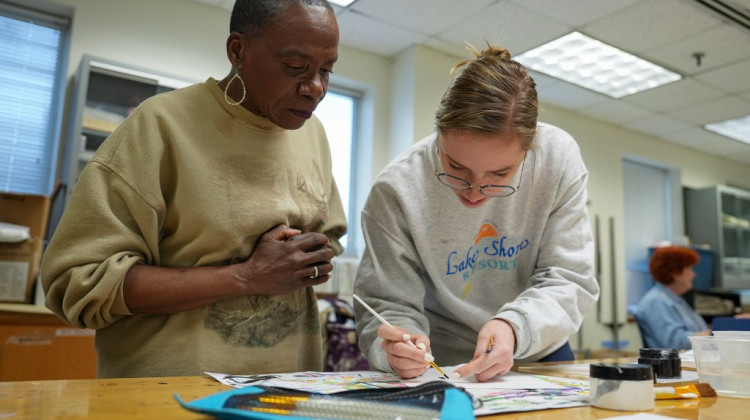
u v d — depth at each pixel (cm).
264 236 97
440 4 308
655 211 556
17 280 216
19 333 194
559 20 318
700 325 339
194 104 98
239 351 97
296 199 106
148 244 91
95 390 68
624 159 529
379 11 319
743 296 541
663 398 75
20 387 70
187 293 87
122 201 89
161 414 55
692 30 325
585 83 409
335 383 79
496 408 64
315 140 118
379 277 114
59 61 296
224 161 97
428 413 55
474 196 99
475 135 89
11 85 285
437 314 128
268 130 103
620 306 478
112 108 277
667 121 486
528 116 92
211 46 317
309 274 95
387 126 379
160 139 93
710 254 522
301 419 50
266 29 89
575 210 117
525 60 373
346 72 365
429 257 117
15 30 288
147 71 286
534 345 97
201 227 93
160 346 92
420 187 116
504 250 120
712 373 81
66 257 83
